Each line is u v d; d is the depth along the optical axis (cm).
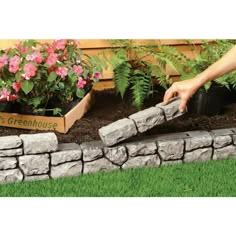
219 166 233
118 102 272
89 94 262
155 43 283
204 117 260
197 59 269
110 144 225
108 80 287
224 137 236
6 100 248
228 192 218
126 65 264
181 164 234
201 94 258
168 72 286
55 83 244
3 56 238
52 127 241
